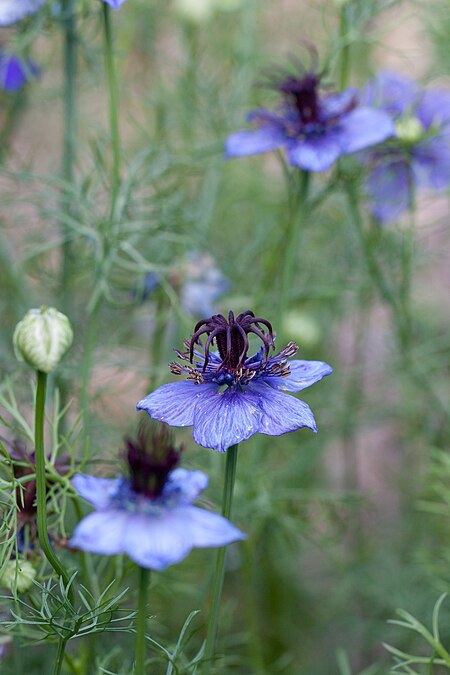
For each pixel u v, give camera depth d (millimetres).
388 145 616
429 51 746
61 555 534
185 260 627
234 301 662
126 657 628
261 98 714
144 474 388
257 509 607
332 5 668
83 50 641
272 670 638
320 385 748
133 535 382
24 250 667
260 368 438
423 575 676
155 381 609
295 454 727
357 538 733
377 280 643
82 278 667
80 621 441
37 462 423
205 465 623
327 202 743
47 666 599
